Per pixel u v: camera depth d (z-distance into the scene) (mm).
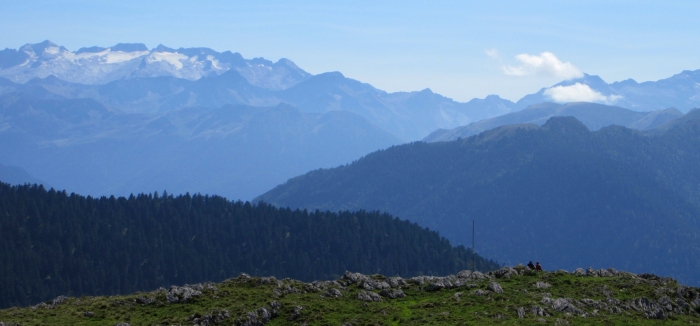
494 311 78375
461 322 74938
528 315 77188
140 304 85438
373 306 82250
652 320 77750
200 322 78062
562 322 74875
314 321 77875
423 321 76125
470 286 88062
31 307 87938
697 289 84938
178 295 85812
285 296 85812
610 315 78312
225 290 88000
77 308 84375
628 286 87125
